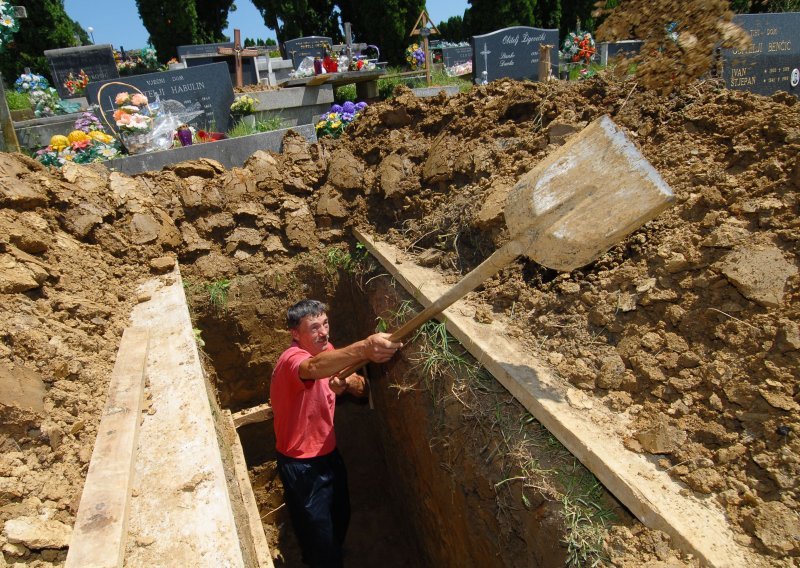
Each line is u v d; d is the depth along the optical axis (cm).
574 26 1720
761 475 150
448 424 244
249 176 429
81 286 287
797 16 539
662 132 288
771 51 541
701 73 235
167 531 155
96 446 181
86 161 464
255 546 269
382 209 408
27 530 144
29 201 318
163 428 198
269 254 409
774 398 158
